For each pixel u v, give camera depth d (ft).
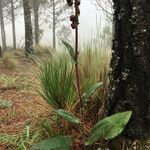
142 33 2.93
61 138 2.99
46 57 4.78
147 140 3.08
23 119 4.46
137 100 3.05
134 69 3.02
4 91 6.42
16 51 15.62
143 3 2.90
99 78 3.79
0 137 3.80
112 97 3.21
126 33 3.01
